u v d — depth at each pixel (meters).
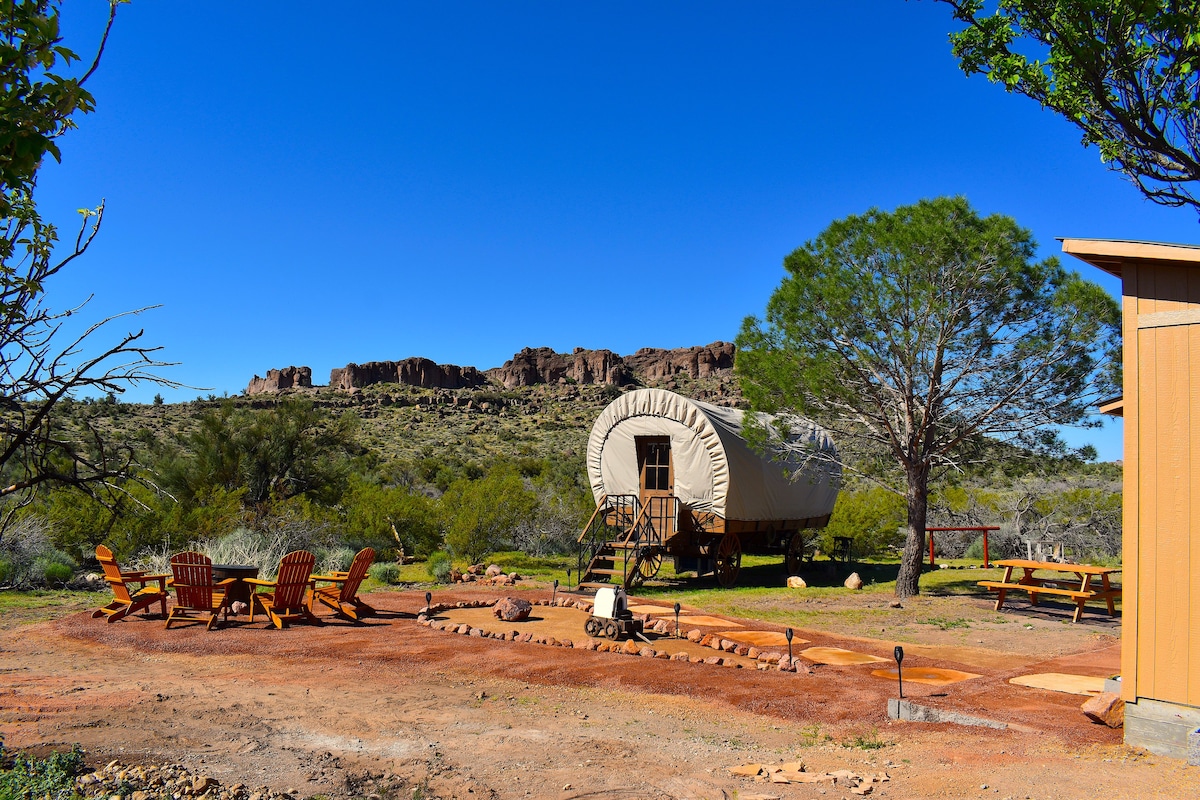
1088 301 12.30
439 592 13.97
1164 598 5.65
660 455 17.50
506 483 21.88
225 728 5.83
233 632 9.81
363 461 40.59
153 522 15.63
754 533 18.11
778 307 14.09
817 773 5.16
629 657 8.85
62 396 3.50
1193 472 5.57
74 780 4.38
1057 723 6.34
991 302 12.91
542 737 5.98
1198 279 5.63
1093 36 7.56
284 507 18.17
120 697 6.57
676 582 17.31
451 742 5.79
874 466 15.86
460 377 135.75
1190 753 5.28
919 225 12.58
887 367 13.76
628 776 5.11
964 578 17.17
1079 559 20.48
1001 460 14.59
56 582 13.75
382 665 8.31
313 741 5.65
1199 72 7.41
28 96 3.08
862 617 12.48
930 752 5.64
